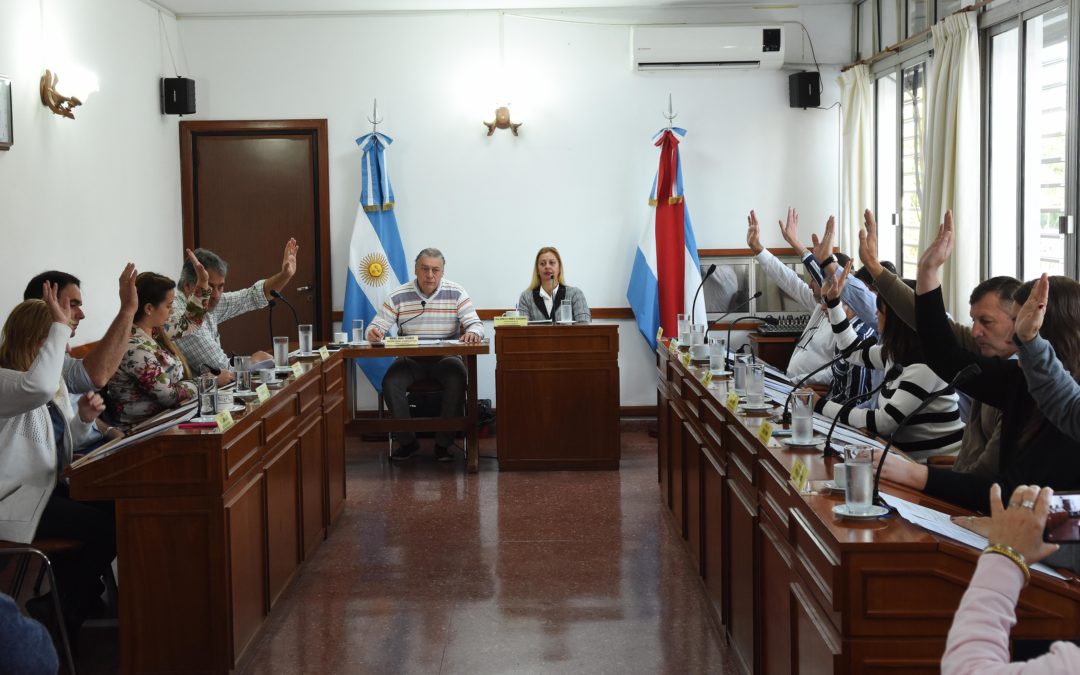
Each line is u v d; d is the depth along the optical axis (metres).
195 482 3.02
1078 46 4.41
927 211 5.58
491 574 4.23
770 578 2.67
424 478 5.89
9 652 1.53
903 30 6.26
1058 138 4.68
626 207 7.33
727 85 7.25
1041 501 1.30
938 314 2.55
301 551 4.20
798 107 7.22
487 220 7.34
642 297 7.19
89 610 3.56
